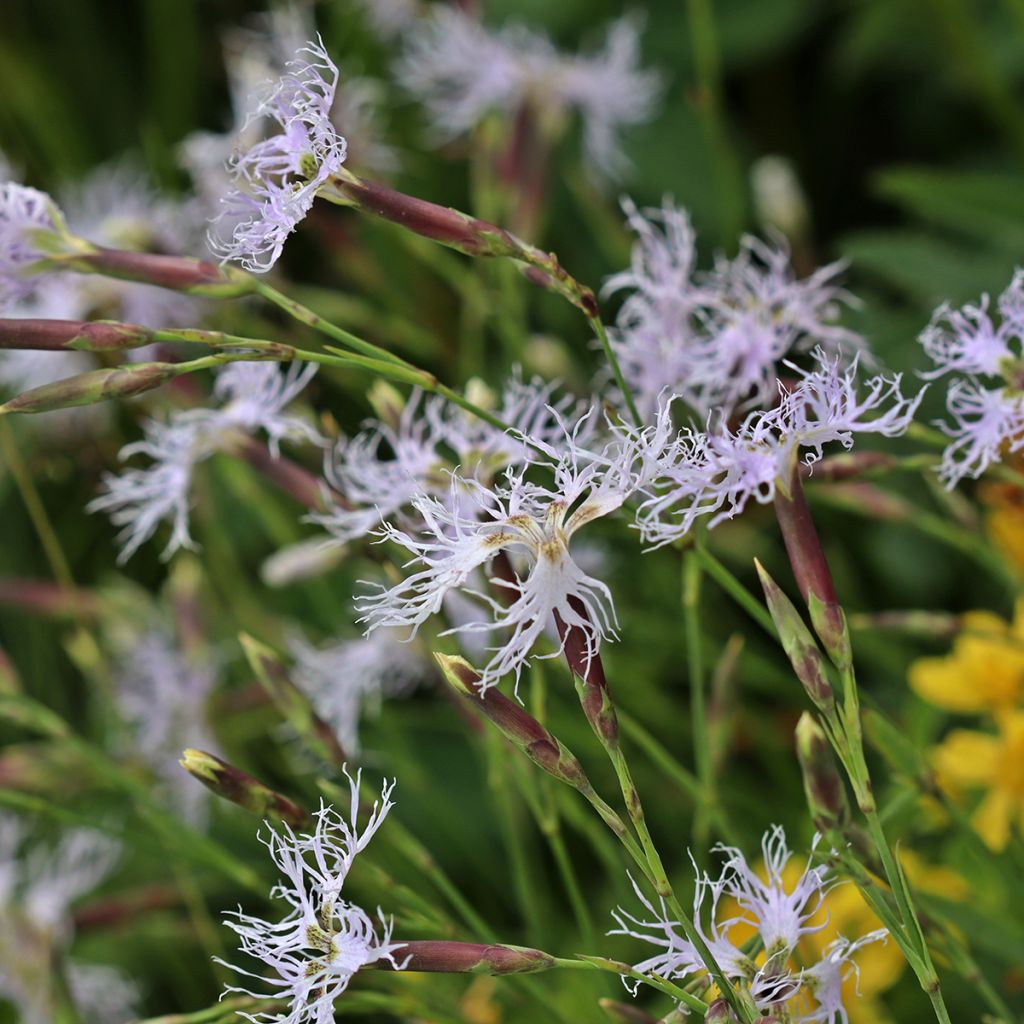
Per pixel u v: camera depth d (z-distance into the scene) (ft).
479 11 3.22
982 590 2.98
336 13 3.68
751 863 2.59
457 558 2.04
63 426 3.14
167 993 3.08
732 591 2.17
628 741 2.80
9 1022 2.71
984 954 2.44
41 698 3.51
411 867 2.61
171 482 2.30
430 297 3.38
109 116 4.31
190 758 2.11
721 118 3.74
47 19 4.29
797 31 3.76
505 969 2.02
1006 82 3.59
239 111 2.80
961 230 3.42
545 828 2.24
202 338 2.09
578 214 3.68
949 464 2.18
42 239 2.16
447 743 3.21
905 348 2.81
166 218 2.93
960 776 2.49
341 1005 2.21
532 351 2.77
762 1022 2.01
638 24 3.89
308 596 3.39
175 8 4.05
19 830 2.75
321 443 2.26
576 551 2.61
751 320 2.27
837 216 3.86
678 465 2.05
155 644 2.88
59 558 2.55
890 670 2.88
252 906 3.03
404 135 3.73
